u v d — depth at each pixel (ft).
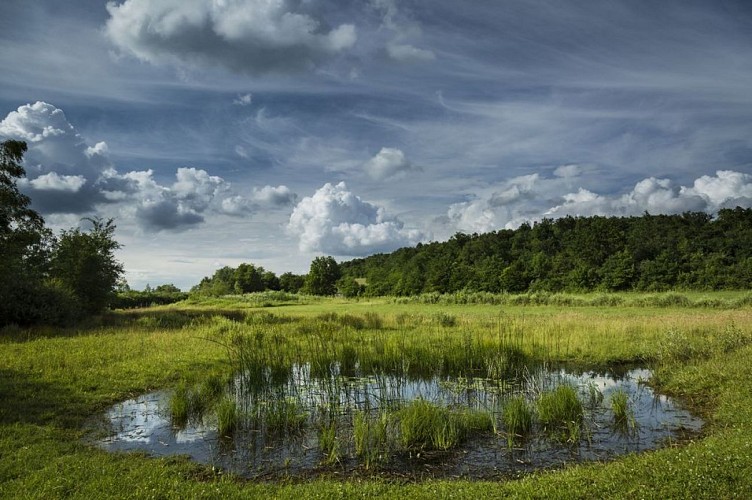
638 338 64.95
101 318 93.20
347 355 53.98
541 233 309.83
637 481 20.76
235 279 360.28
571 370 51.37
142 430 31.94
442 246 338.75
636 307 130.31
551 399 34.63
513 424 31.55
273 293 241.96
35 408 34.22
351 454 28.02
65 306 83.71
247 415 34.55
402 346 54.75
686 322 73.72
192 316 99.45
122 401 38.60
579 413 33.86
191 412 35.83
